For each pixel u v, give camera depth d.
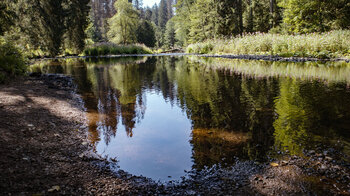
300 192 2.14
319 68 9.49
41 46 22.50
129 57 25.16
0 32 11.80
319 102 4.86
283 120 3.97
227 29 25.86
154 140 3.50
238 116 4.32
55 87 7.07
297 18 19.12
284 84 6.82
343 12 17.16
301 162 2.64
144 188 2.33
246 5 31.45
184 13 42.19
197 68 11.94
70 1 26.08
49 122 3.85
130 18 39.16
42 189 2.03
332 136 3.28
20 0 19.61
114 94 6.55
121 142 3.46
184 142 3.39
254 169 2.57
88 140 3.50
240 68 10.95
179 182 2.44
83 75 10.45
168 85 7.66
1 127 3.12
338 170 2.45
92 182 2.35
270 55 14.12
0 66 7.55
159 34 71.25
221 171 2.59
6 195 1.84
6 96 5.01
